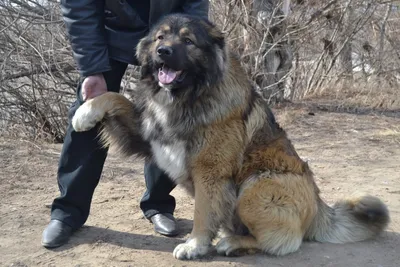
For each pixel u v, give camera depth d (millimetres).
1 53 9094
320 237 4504
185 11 4703
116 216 5043
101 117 4285
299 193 4199
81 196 4445
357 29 12672
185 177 4332
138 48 4371
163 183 4738
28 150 7258
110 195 5684
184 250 4109
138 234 4621
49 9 9188
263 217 4098
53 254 4156
